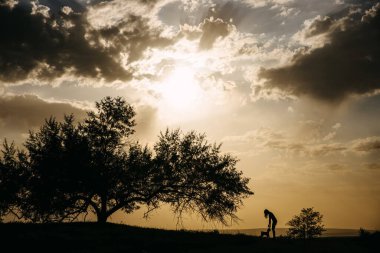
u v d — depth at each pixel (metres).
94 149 38.31
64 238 22.41
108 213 38.31
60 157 36.34
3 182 36.28
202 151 40.62
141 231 28.06
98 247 20.27
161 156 39.44
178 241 22.94
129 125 39.72
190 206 39.75
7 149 37.59
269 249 19.55
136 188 39.56
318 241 23.33
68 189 36.59
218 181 39.12
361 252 18.78
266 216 26.17
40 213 36.91
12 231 24.78
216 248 20.34
